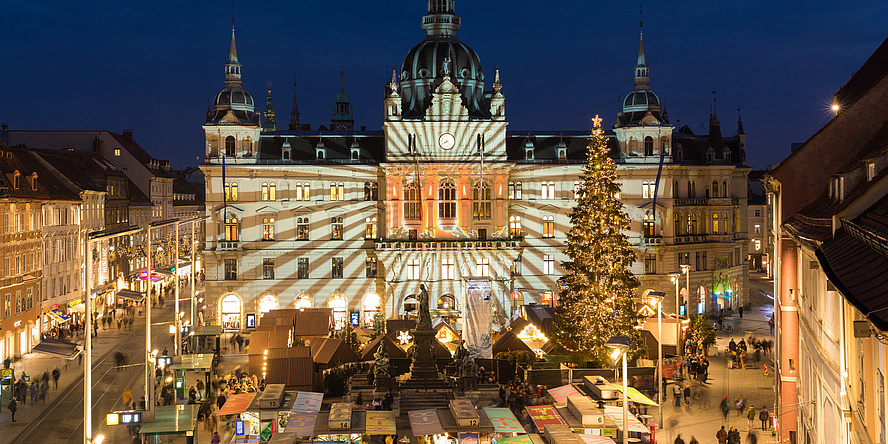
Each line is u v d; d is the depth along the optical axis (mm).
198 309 123438
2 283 83750
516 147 117875
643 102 118188
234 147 113000
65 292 107688
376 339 85750
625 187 117438
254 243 112688
